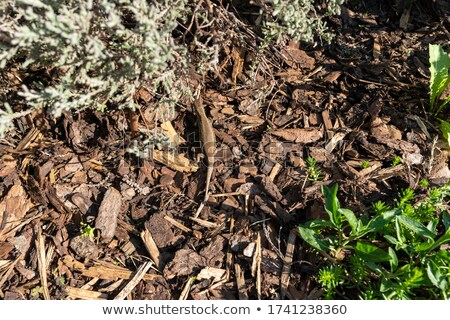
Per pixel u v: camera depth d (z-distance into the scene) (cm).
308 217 69
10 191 69
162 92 76
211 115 76
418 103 79
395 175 72
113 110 74
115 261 66
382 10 90
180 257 66
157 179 71
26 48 62
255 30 81
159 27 65
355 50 84
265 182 71
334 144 75
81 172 71
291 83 80
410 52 85
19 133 74
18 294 63
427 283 61
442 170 73
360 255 63
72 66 61
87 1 59
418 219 67
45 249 66
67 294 64
